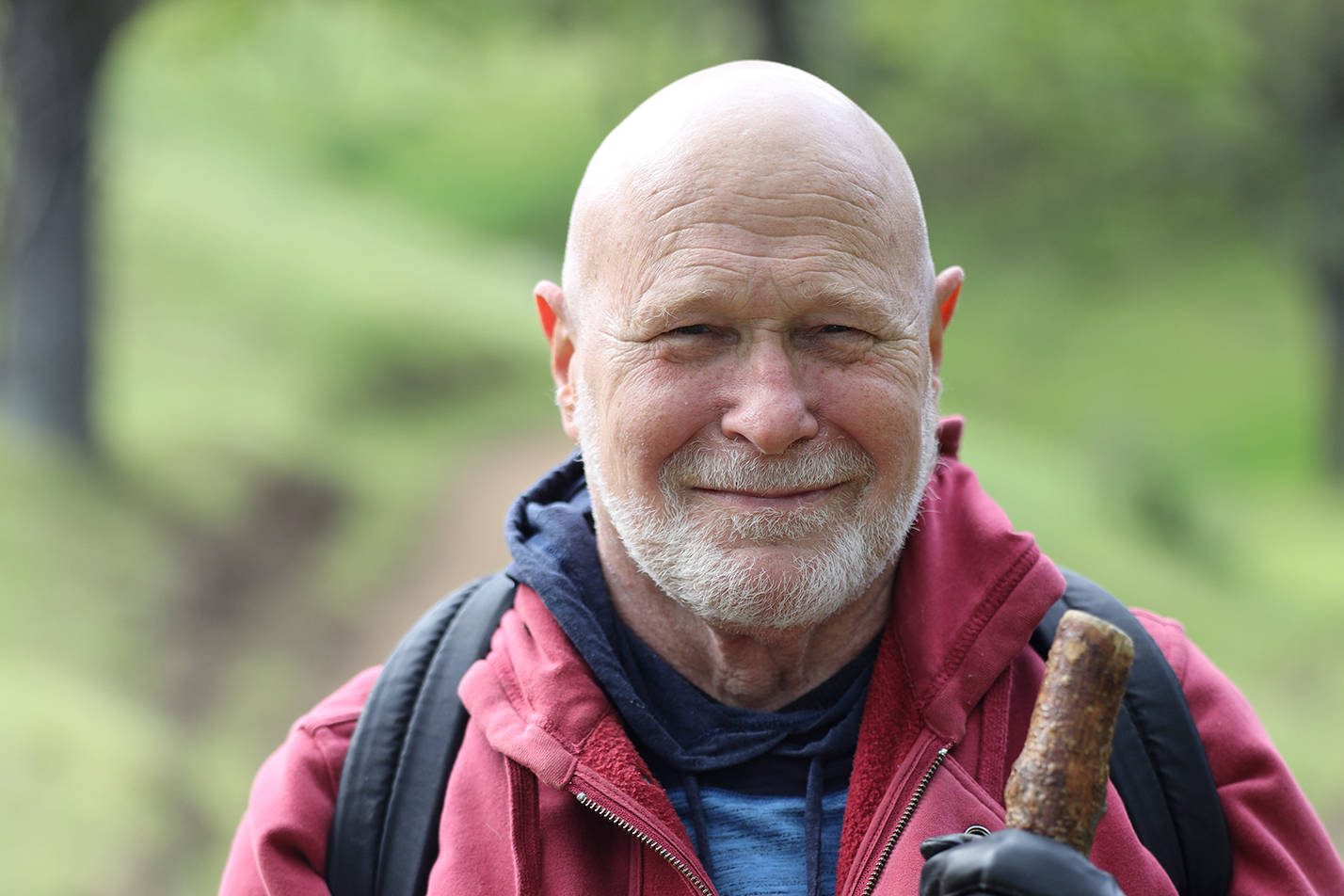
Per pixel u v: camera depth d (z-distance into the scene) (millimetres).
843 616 2723
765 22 21531
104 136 20375
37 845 9258
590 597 2783
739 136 2439
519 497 3000
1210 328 39812
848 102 2580
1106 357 39625
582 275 2641
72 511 16719
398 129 56000
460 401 27703
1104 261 42875
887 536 2539
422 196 52656
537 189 53281
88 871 9203
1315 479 31969
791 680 2732
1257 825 2646
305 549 18953
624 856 2572
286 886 2654
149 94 49812
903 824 2525
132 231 31516
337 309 30203
